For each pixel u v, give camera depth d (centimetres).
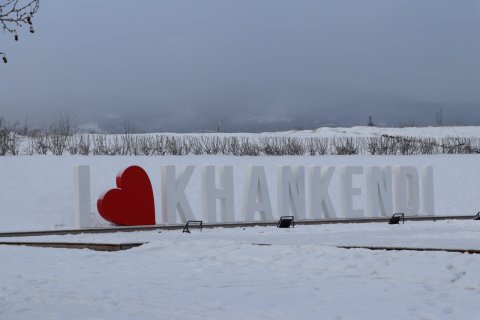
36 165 3709
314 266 1609
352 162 4378
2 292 1360
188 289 1348
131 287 1390
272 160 4281
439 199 4112
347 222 3316
